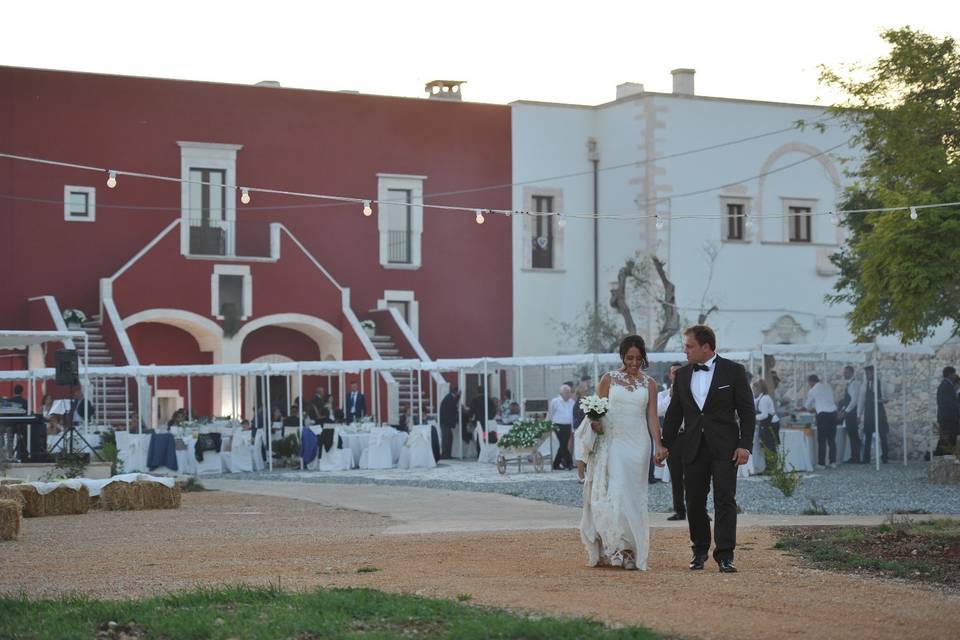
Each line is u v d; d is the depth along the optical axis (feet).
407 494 68.80
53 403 100.48
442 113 137.59
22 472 72.08
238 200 128.47
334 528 49.75
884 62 84.07
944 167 79.56
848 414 91.86
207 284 122.42
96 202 122.62
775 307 143.43
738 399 34.45
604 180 143.33
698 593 29.63
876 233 79.66
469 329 137.90
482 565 35.58
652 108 137.80
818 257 146.10
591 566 35.06
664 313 136.05
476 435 108.58
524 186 140.67
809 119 145.69
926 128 82.79
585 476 35.40
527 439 86.53
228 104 128.26
